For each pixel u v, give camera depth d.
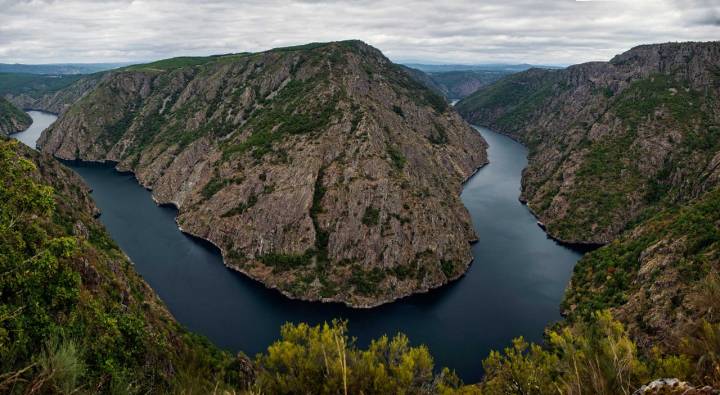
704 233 68.38
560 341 24.64
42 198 26.42
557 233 144.12
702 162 135.88
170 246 128.88
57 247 26.02
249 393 26.06
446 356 80.81
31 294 22.28
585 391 16.34
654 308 61.09
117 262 69.69
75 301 26.55
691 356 16.30
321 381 27.09
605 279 84.19
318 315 96.31
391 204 123.50
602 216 145.50
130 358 27.58
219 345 82.56
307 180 129.88
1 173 25.41
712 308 16.75
